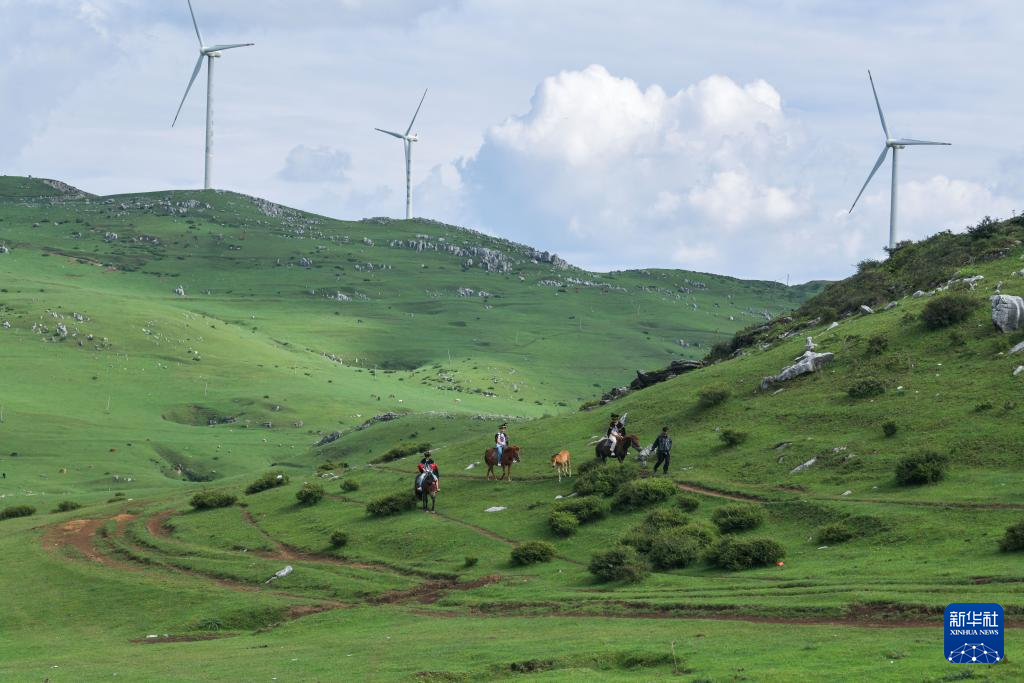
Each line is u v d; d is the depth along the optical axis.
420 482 67.69
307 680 32.28
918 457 52.44
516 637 37.31
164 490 129.75
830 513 50.34
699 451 67.56
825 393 70.88
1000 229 97.31
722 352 107.25
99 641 50.03
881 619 33.44
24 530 85.19
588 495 62.41
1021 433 54.12
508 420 185.12
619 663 30.97
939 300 74.44
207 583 60.28
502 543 57.62
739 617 36.88
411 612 47.12
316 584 56.12
